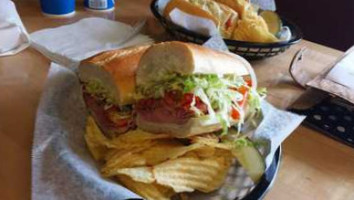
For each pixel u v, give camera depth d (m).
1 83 0.45
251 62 0.57
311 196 0.34
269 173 0.33
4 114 0.39
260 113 0.38
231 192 0.31
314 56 0.62
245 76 0.40
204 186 0.31
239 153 0.33
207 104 0.32
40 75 0.47
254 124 0.36
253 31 0.54
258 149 0.34
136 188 0.29
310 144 0.41
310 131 0.43
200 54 0.32
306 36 1.07
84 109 0.38
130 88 0.33
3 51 0.51
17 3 0.68
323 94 0.49
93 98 0.35
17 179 0.31
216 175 0.32
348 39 1.00
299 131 0.43
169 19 0.56
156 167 0.30
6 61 0.49
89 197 0.27
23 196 0.29
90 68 0.35
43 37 0.55
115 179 0.30
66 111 0.37
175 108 0.32
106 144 0.32
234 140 0.34
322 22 1.03
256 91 0.41
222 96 0.34
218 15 0.55
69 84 0.40
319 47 0.66
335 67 0.50
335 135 0.42
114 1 0.73
